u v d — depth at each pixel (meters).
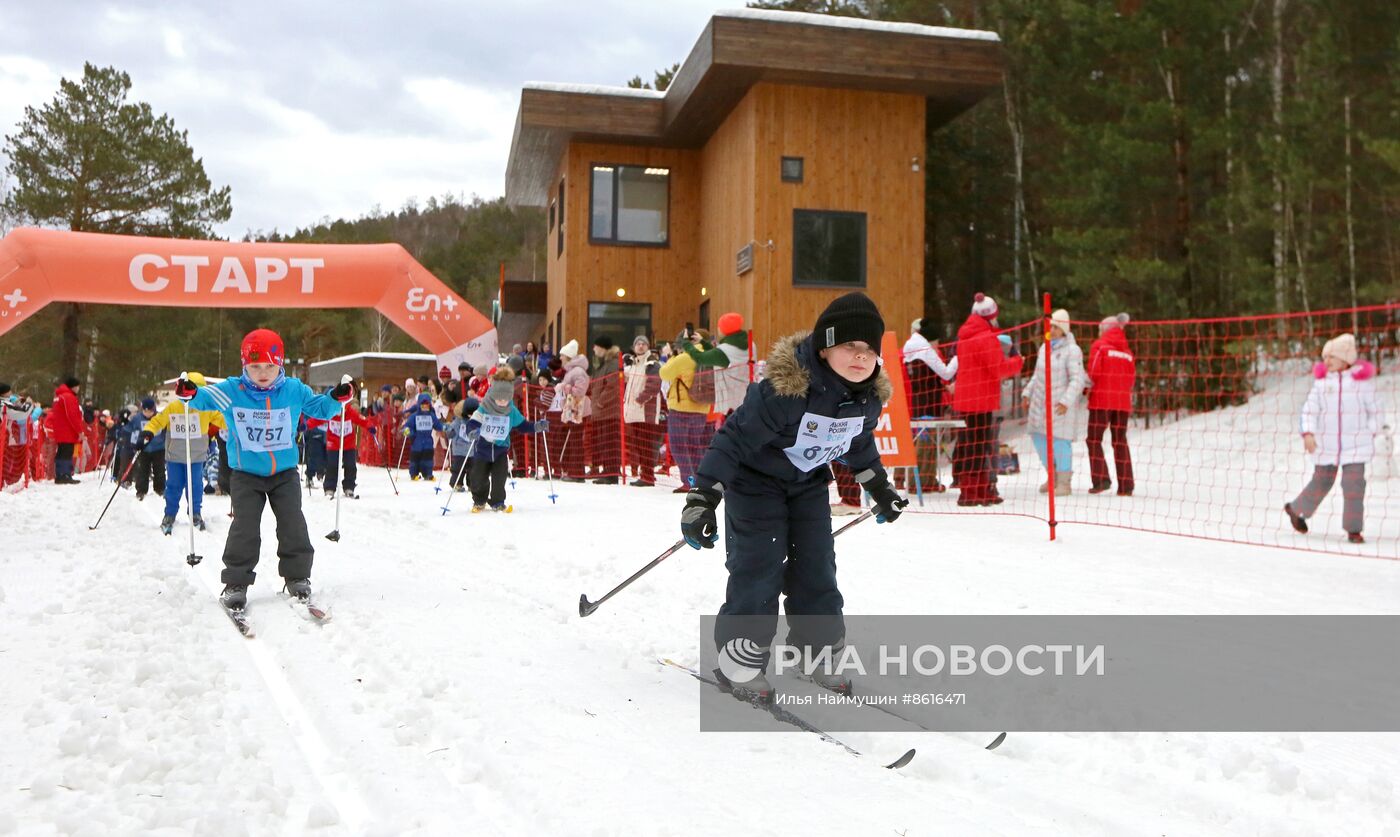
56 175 34.50
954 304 22.44
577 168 20.55
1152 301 17.44
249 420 5.30
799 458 3.61
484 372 15.46
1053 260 17.94
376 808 2.69
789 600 3.90
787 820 2.55
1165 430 15.32
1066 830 2.54
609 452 14.61
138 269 17.30
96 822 2.54
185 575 6.52
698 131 19.78
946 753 3.07
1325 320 15.90
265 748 3.16
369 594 5.68
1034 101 19.73
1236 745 3.16
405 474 19.11
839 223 17.39
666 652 4.34
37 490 16.69
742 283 17.73
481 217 81.69
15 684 3.82
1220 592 5.64
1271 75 19.34
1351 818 2.59
